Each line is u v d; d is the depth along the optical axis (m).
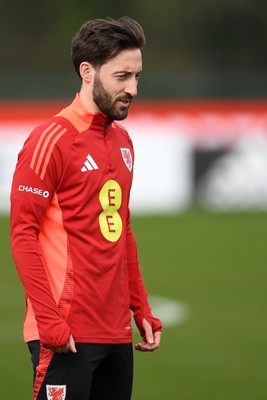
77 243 14.55
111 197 14.83
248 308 35.38
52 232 14.59
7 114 59.72
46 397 14.53
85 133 14.66
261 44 105.81
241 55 105.38
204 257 47.06
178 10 105.31
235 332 31.47
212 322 33.03
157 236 53.84
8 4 103.69
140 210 61.59
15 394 23.75
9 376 25.67
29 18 104.12
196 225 57.75
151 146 61.31
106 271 14.65
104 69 14.49
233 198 62.31
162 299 37.03
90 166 14.57
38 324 14.05
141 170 61.38
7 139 59.56
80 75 14.88
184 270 43.59
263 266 44.50
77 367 14.44
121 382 15.21
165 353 28.67
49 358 14.47
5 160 59.41
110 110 14.62
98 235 14.62
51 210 14.58
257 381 25.28
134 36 14.46
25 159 14.39
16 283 40.75
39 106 60.53
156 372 26.33
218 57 105.50
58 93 66.88
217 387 24.66
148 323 15.87
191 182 61.91
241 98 67.31
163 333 31.45
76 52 14.78
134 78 14.63
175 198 61.84
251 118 62.31
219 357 28.09
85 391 14.54
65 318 14.47
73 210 14.53
